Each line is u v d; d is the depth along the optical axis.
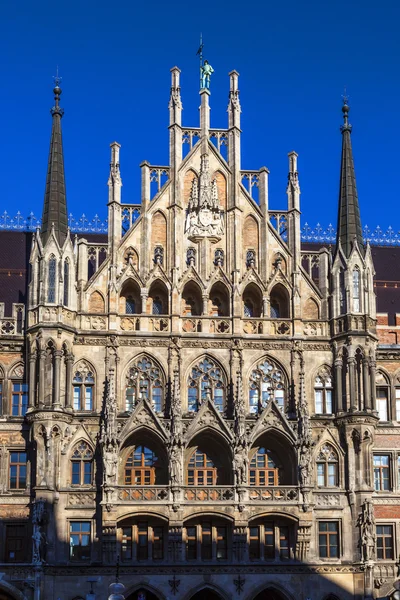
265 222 71.38
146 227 70.00
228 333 68.81
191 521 65.69
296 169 72.50
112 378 66.38
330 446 68.25
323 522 66.75
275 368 69.19
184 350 68.31
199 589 64.25
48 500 63.53
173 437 65.00
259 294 70.38
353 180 72.25
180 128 72.25
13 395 67.88
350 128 73.50
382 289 77.19
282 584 65.00
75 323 67.44
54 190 68.94
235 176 71.69
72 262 67.81
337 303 69.75
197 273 69.81
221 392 68.31
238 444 65.56
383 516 68.69
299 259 71.06
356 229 71.00
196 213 70.75
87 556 64.31
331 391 69.31
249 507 65.00
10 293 72.50
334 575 65.69
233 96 73.25
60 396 65.19
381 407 71.19
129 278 69.00
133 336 67.88
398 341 72.44
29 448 66.50
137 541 65.06
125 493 64.31
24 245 76.88
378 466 69.94
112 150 70.94
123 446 66.12
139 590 64.44
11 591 62.12
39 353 65.44
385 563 67.50
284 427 66.50
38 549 62.50
